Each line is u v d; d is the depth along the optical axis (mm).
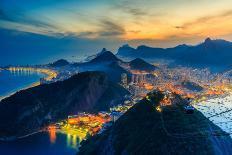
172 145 184000
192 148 181875
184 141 186250
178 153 179750
